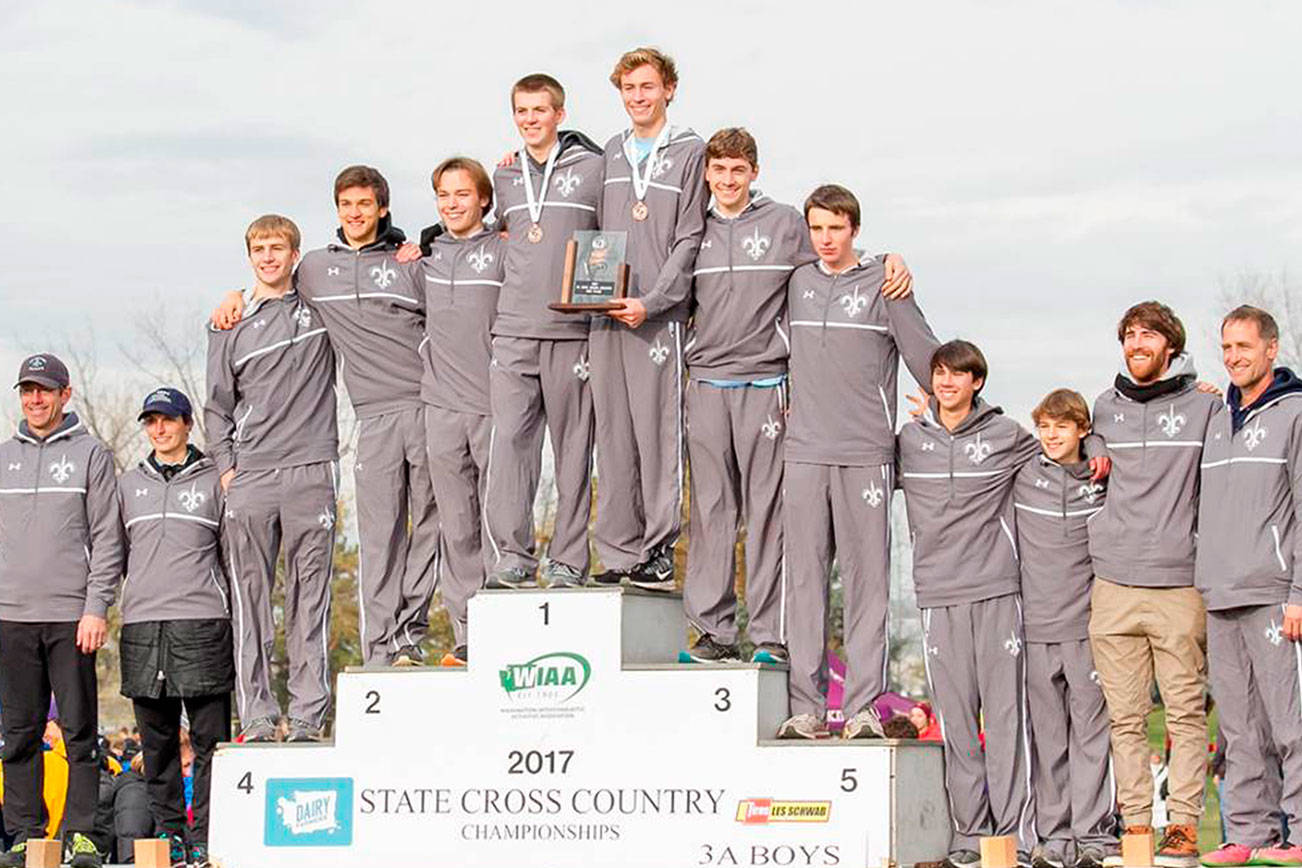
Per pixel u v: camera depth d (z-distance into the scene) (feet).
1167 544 26.61
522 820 26.76
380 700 27.43
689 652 28.76
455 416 29.01
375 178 29.81
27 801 30.01
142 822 32.76
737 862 25.89
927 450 27.63
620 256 27.25
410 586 29.96
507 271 28.48
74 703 29.96
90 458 30.25
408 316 29.66
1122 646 26.78
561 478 28.63
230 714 31.04
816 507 27.40
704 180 27.94
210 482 30.35
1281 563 25.96
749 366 27.78
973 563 27.43
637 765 26.37
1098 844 26.99
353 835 27.35
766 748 25.91
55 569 29.99
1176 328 26.94
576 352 28.30
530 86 28.27
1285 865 25.43
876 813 25.40
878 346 27.40
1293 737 25.93
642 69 27.78
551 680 26.81
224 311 30.09
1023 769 27.32
